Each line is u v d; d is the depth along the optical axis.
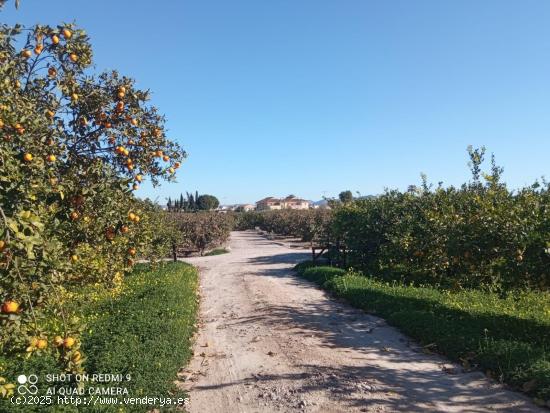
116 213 4.80
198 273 17.25
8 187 3.22
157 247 15.72
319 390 5.56
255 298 11.77
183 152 6.02
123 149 5.09
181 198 71.31
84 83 5.12
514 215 7.34
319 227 28.66
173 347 6.66
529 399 5.09
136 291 11.48
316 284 13.83
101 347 6.28
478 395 5.28
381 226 14.55
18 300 3.23
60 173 4.54
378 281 12.91
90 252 7.86
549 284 6.85
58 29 4.65
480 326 7.41
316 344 7.55
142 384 5.15
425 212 11.56
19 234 2.76
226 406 5.25
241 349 7.44
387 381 5.81
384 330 8.33
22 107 4.01
